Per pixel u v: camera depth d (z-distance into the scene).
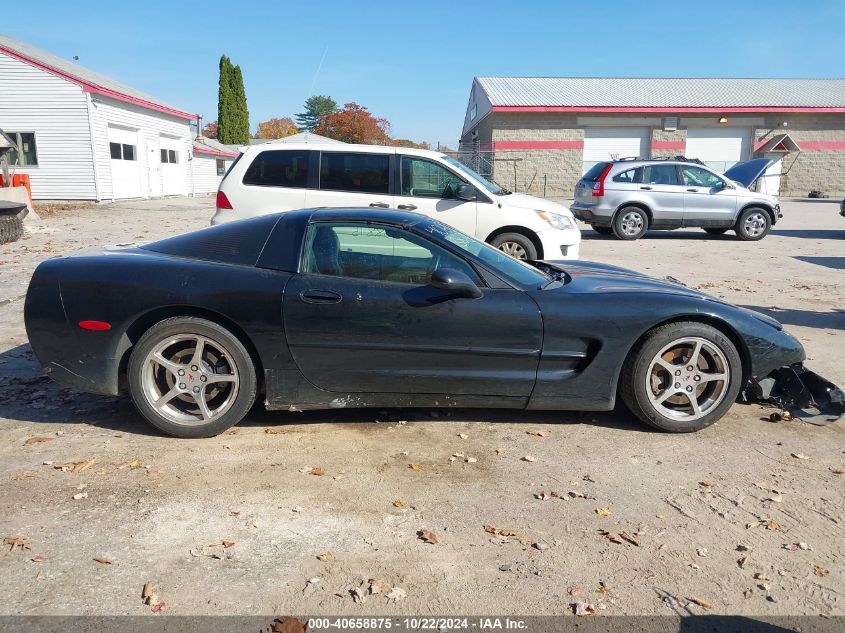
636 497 3.33
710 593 2.60
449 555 2.82
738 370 4.04
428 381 3.95
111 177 24.23
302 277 3.89
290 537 2.93
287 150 8.21
